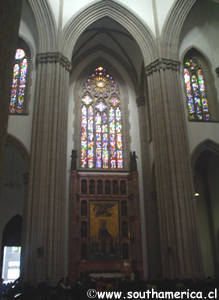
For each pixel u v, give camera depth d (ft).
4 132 21.17
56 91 68.18
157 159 68.69
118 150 90.38
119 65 99.81
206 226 88.43
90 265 77.20
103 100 95.66
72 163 82.74
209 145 73.46
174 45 76.28
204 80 82.38
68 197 80.59
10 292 46.83
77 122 90.68
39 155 63.10
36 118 66.18
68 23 75.36
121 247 80.33
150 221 81.46
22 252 66.80
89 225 81.15
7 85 21.58
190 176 65.87
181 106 71.36
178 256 59.47
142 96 94.48
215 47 82.69
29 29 77.66
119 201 84.58
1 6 19.77
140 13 80.74
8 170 88.74
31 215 58.80
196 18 83.82
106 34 93.66
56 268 56.39
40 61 70.69
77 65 97.14
